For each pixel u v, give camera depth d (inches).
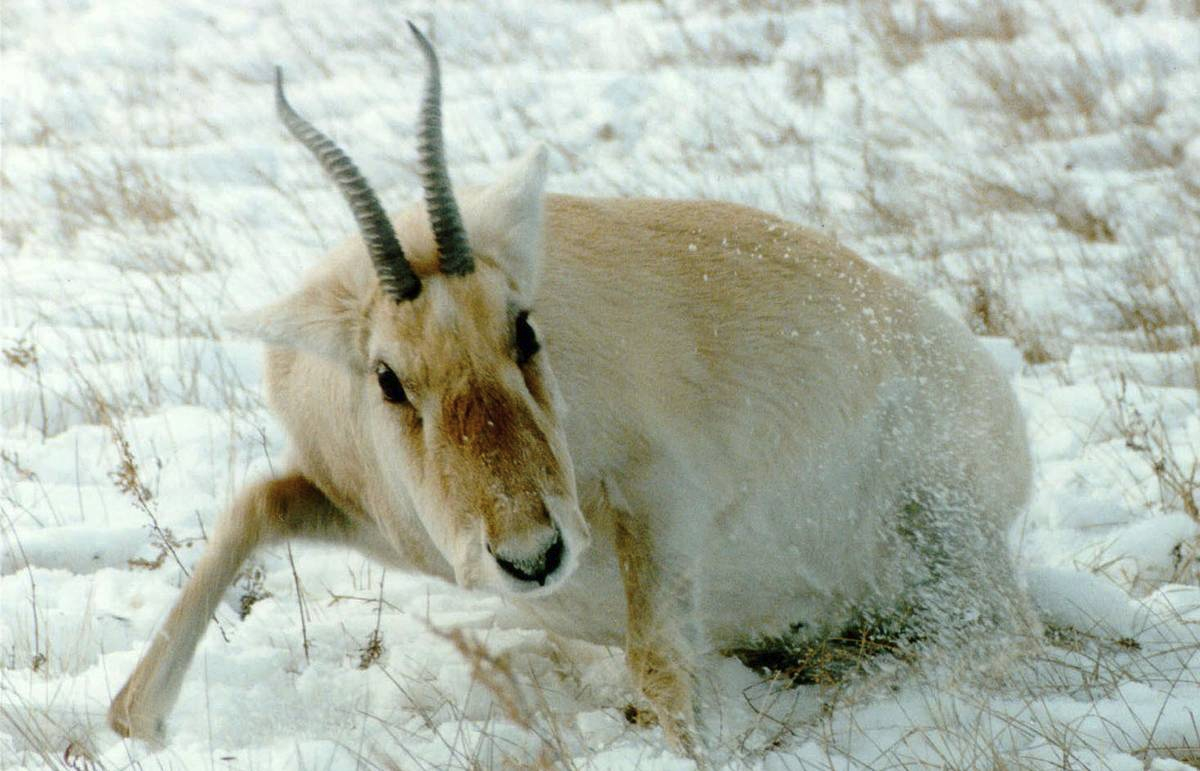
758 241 492.7
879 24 1424.7
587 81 1299.2
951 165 1062.4
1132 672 465.1
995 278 855.7
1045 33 1387.8
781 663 496.4
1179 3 1427.2
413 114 1248.8
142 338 754.8
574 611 464.1
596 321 437.1
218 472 612.1
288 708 436.8
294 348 404.5
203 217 981.2
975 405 519.8
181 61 1455.5
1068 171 1063.0
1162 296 839.1
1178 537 557.6
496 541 348.2
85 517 572.4
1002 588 509.7
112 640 481.4
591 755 398.3
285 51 1486.2
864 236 935.0
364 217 373.7
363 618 504.4
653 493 439.5
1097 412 698.2
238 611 506.3
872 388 494.9
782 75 1306.6
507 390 365.4
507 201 402.9
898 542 507.8
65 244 930.1
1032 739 405.1
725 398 462.9
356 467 442.6
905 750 404.8
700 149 1125.7
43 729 420.2
